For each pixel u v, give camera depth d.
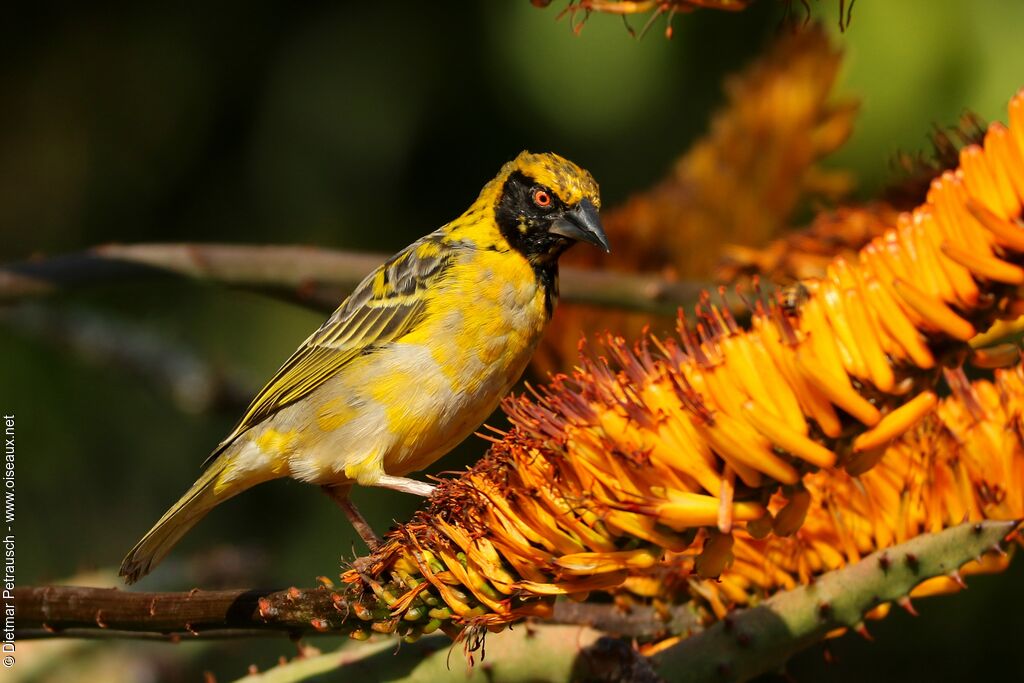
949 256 4.03
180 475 13.63
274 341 14.05
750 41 13.29
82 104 14.65
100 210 14.55
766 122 8.79
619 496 4.28
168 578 9.54
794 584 5.30
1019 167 4.06
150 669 9.51
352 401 7.85
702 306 4.50
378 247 14.30
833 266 4.34
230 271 8.55
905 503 5.10
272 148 14.39
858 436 4.21
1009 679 11.12
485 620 4.58
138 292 14.03
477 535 4.59
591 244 8.01
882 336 4.19
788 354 4.17
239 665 11.23
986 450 5.02
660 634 5.55
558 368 8.70
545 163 8.02
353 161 14.28
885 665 11.49
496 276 7.84
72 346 12.95
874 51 12.09
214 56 14.50
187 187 14.49
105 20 14.63
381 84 14.23
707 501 4.20
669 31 4.94
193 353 13.23
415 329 7.81
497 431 4.78
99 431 13.55
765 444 4.20
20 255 14.42
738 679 5.12
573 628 5.23
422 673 5.34
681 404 4.23
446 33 14.13
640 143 13.59
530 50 13.80
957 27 12.01
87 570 8.52
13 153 14.68
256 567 10.07
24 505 13.11
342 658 5.52
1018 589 11.10
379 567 4.82
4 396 13.22
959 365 4.21
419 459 8.10
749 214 8.80
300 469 8.02
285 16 14.52
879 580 5.00
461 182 14.27
